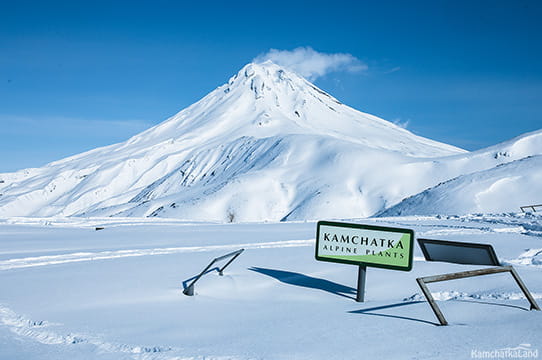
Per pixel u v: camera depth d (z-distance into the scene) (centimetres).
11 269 1098
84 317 671
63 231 2311
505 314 601
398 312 654
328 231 829
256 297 827
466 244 927
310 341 521
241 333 577
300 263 1128
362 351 469
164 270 1037
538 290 764
